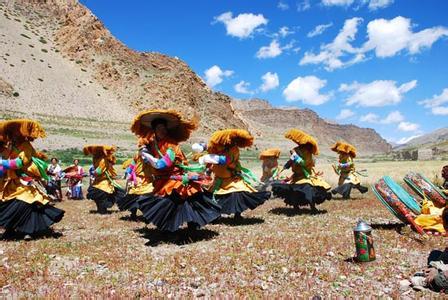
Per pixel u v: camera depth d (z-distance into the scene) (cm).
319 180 1290
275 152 1852
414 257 745
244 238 912
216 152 1097
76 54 10794
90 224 1195
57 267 723
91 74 10394
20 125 915
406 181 964
